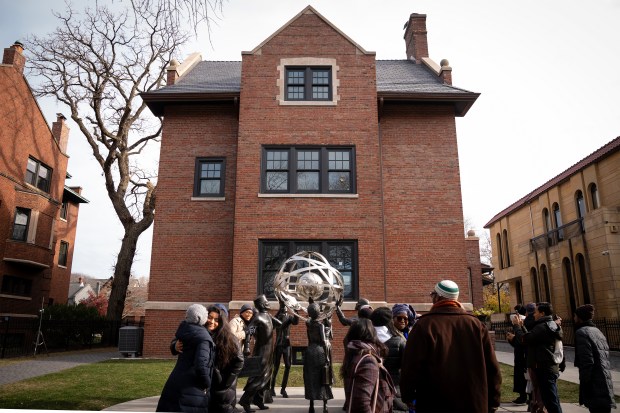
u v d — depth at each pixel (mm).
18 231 24641
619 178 21422
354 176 16359
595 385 6113
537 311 6930
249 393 7422
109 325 23109
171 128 17672
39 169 26641
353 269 15578
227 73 20969
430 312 4086
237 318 8906
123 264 24547
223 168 17312
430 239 16531
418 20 23812
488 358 3887
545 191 28328
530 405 7836
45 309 21906
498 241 36500
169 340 15719
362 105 16938
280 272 9523
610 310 19703
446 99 17406
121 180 25609
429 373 3807
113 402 8281
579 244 22188
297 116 16812
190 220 16734
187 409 4766
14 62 24359
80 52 23812
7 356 17188
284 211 15883
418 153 17344
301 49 17562
